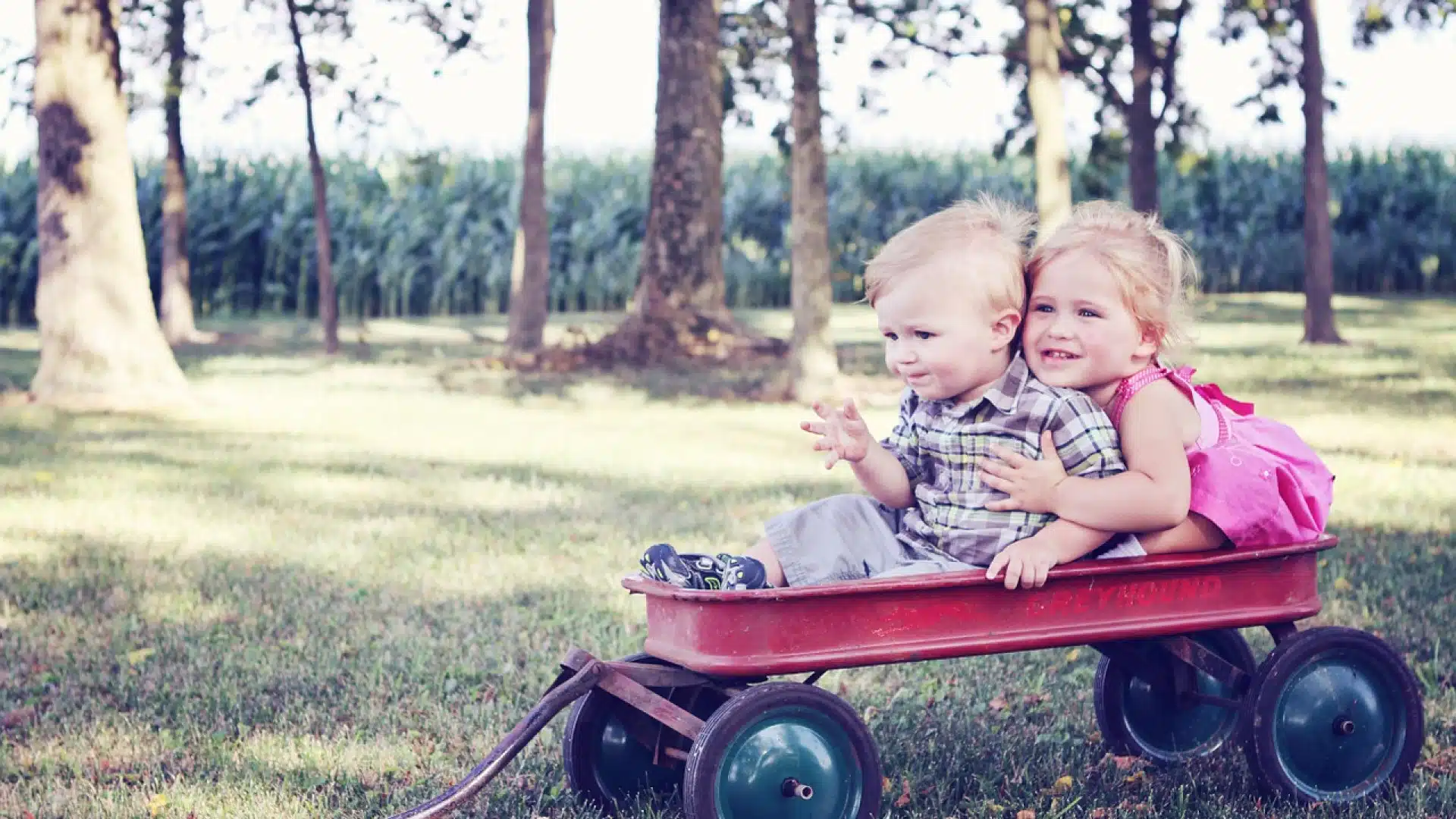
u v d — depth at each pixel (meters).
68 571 6.63
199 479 9.51
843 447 3.65
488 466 10.17
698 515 8.06
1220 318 25.77
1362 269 32.72
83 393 14.05
